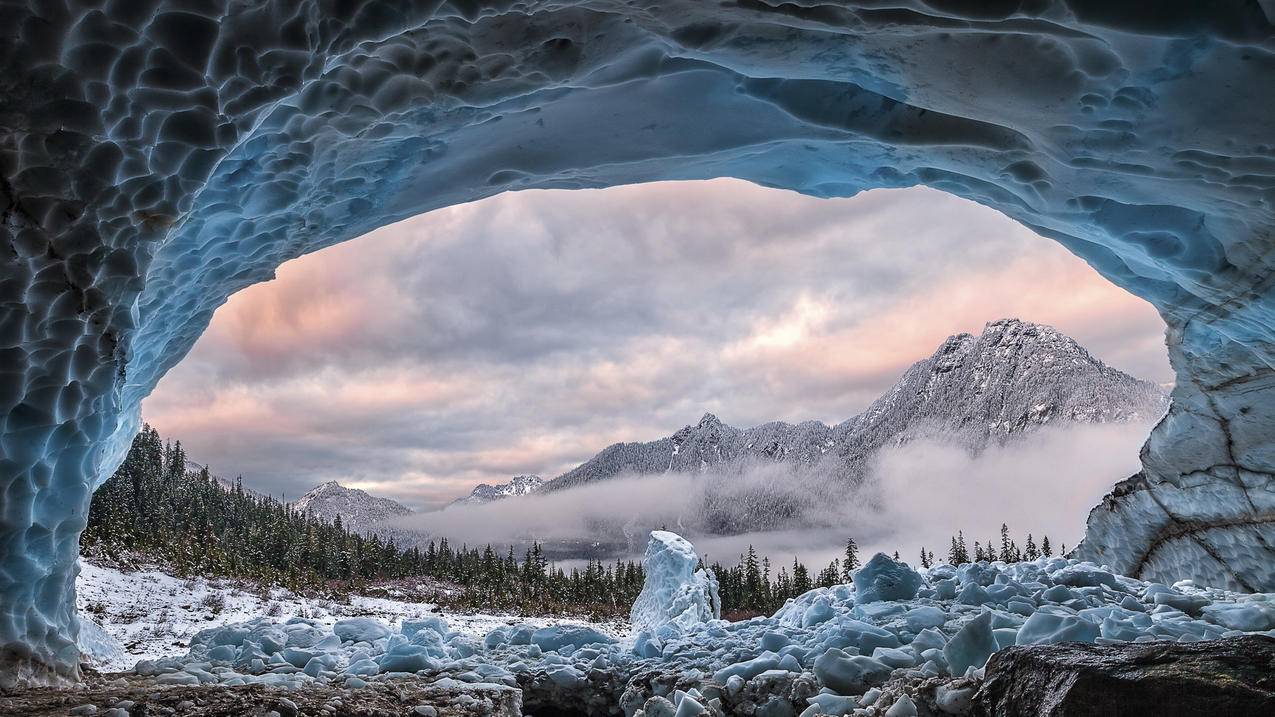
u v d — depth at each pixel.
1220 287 8.18
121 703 4.78
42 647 5.59
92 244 4.88
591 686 7.24
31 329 4.88
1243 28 4.79
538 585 50.81
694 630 9.84
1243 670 3.84
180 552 28.61
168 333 8.16
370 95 6.04
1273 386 9.39
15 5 4.04
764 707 6.17
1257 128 5.83
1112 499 13.59
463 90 6.16
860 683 6.04
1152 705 3.77
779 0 5.18
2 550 5.22
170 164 4.84
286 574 31.05
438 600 34.00
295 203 7.01
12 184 4.55
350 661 7.56
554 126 7.26
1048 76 5.66
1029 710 4.29
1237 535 11.55
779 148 7.95
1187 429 11.16
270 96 4.79
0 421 4.94
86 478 5.61
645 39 6.03
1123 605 7.81
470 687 6.09
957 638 5.86
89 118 4.48
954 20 5.14
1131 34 4.96
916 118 6.99
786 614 9.80
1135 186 7.05
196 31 4.36
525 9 5.10
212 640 8.23
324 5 4.64
